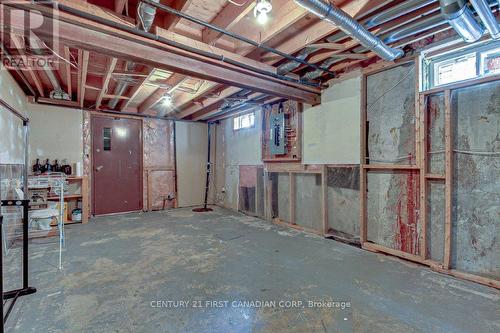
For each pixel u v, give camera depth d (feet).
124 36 7.20
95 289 7.45
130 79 12.19
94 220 16.67
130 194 19.54
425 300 6.86
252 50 9.46
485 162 8.00
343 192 12.12
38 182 13.30
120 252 10.53
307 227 14.08
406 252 9.81
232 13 7.53
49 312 6.31
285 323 5.90
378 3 6.89
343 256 10.11
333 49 9.68
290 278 8.18
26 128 10.21
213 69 9.34
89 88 13.89
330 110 12.53
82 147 17.29
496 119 7.77
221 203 22.15
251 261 9.59
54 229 13.80
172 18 7.69
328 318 6.08
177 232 13.67
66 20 6.33
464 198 8.43
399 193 10.07
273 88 11.25
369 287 7.58
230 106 17.34
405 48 9.64
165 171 21.15
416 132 9.35
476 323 5.86
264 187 17.02
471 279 7.97
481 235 8.07
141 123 20.10
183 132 21.99
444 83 8.89
